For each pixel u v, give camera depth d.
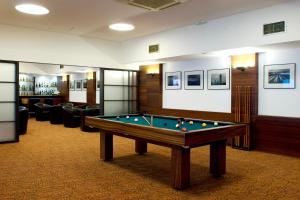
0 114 5.96
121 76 8.34
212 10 4.80
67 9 4.82
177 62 7.32
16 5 4.60
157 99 7.93
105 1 4.38
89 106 9.34
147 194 3.16
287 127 5.08
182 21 5.56
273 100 5.33
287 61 5.11
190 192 3.23
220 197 3.08
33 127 8.65
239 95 5.72
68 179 3.64
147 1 3.80
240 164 4.46
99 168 4.18
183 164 3.32
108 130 4.30
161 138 3.27
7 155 4.91
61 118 9.55
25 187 3.31
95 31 6.67
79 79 11.71
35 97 12.35
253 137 5.58
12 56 6.11
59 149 5.45
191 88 6.92
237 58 5.78
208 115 6.45
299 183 3.55
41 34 6.57
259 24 4.69
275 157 4.95
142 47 7.25
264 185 3.47
